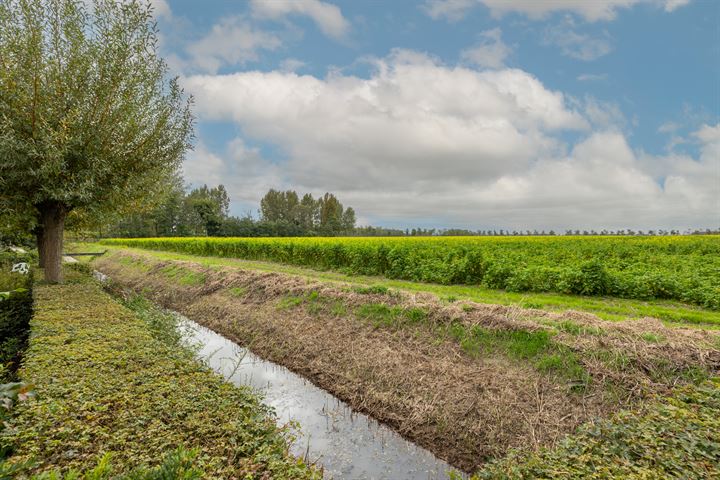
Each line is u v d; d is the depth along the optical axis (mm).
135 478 2535
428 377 6594
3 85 9102
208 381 4641
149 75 11211
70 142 9758
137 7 10703
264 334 9812
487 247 19391
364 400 6582
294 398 6891
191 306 13523
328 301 10227
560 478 3531
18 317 8062
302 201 103125
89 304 8195
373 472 4906
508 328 7078
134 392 4102
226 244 27875
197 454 2959
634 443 3965
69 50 10047
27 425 3258
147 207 13141
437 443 5484
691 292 10125
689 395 4949
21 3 9516
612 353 5926
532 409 5473
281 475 2900
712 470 3426
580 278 11383
